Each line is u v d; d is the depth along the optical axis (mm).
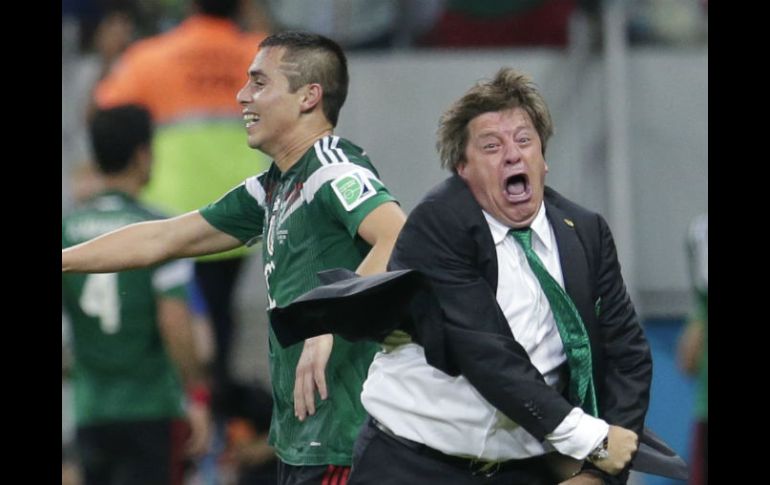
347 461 20516
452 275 17812
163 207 32688
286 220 20672
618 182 34125
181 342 29344
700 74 34781
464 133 18062
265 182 21516
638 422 18266
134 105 29109
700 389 31203
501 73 18234
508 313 17953
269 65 20859
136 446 29578
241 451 31516
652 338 34375
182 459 29875
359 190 20000
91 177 32375
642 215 34781
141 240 21875
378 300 17781
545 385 17594
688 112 34781
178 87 32688
